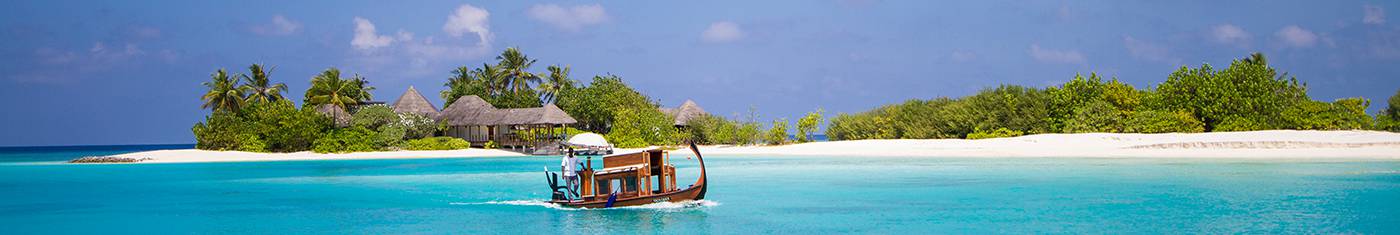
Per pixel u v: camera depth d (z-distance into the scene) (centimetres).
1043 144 5503
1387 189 2636
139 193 2966
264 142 6269
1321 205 2259
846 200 2491
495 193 2852
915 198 2530
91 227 2097
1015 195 2588
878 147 5953
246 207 2483
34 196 2867
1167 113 6081
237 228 2061
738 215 2159
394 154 6119
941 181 3114
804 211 2244
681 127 8531
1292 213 2116
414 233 1948
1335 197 2434
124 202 2653
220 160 5609
